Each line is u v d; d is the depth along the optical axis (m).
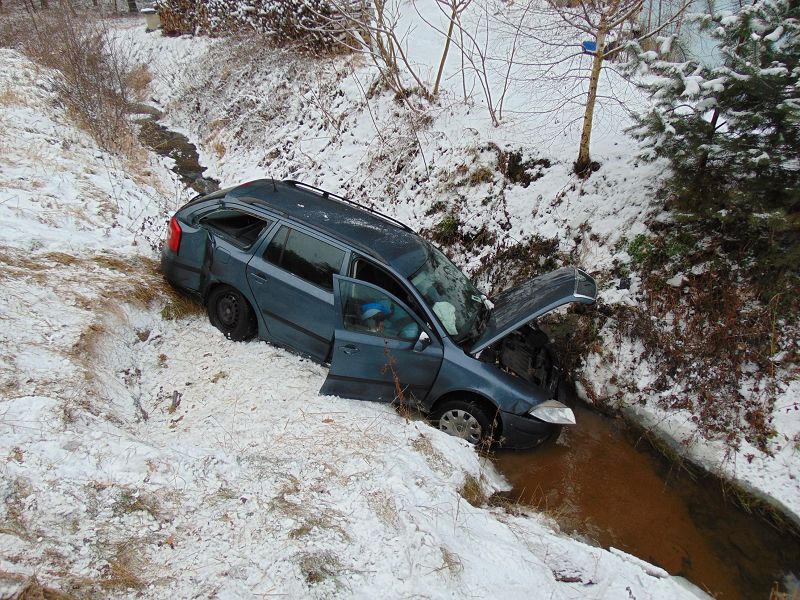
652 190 6.96
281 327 5.60
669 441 5.69
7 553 2.96
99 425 4.14
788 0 5.05
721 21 5.33
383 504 3.96
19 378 4.24
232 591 3.10
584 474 5.37
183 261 6.01
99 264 6.25
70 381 4.42
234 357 5.66
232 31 15.55
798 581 4.43
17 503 3.27
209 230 5.86
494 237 7.82
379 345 5.10
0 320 4.75
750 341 5.78
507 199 7.91
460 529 3.99
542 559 4.07
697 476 5.38
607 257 6.93
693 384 5.86
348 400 5.29
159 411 4.93
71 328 5.04
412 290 5.19
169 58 17.14
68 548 3.12
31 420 3.86
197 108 14.59
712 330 5.95
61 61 12.12
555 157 7.86
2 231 6.08
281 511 3.74
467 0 9.01
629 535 4.76
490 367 5.13
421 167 8.96
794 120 4.88
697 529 4.86
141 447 3.96
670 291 6.34
